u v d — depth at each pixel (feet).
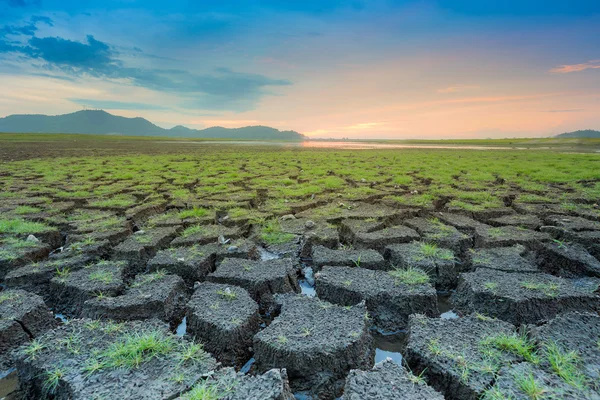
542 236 18.93
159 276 14.05
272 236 20.40
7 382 9.85
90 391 7.79
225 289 12.51
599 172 44.50
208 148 135.13
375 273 13.96
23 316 11.32
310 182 40.24
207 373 8.23
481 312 12.17
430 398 7.22
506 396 7.32
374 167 57.11
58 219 24.03
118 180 42.83
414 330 9.86
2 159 73.00
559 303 11.75
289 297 12.21
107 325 10.34
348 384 7.74
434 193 32.40
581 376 7.67
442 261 15.62
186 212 25.70
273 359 9.36
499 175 46.14
